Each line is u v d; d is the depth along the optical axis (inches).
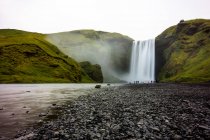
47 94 1616.6
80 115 677.9
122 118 622.8
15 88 2512.3
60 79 6156.5
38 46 7234.3
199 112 739.4
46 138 421.7
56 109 821.2
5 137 433.4
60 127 512.1
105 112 732.0
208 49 7175.2
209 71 5433.1
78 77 7475.4
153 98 1248.2
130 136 436.1
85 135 442.0
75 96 1430.9
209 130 486.9
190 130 483.8
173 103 1001.5
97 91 1968.5
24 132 471.5
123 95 1457.9
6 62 5797.2
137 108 827.4
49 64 6638.8
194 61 7111.2
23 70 5782.5
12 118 637.9
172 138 422.9
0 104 976.9
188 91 1968.5
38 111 772.0
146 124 541.6
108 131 474.0
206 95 1517.0
